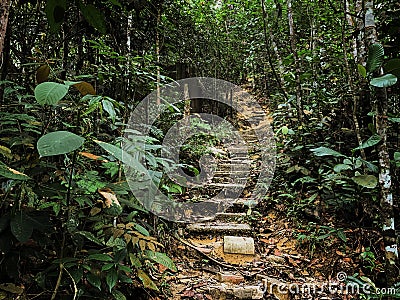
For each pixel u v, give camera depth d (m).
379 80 1.85
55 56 2.50
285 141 3.70
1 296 1.31
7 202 1.44
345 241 2.38
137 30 3.06
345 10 3.15
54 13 1.06
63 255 1.50
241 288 2.20
